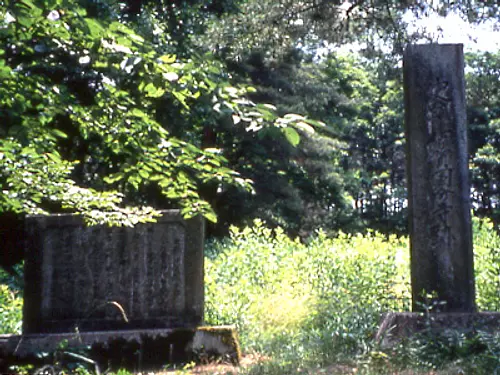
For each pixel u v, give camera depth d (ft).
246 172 97.96
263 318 34.99
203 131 92.27
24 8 14.14
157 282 30.60
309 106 108.47
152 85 16.97
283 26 57.41
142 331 29.50
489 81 78.02
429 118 29.94
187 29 65.62
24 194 23.86
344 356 26.50
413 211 29.94
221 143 97.71
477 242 44.39
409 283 34.96
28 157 21.89
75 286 30.55
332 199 116.37
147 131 19.84
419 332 27.32
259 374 24.03
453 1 52.13
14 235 51.11
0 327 36.78
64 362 27.02
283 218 104.42
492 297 34.78
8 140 20.77
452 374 22.85
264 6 56.95
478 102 79.41
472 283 29.43
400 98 161.68
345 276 38.09
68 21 15.76
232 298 36.29
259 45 58.85
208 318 34.76
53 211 41.93
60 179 23.86
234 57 60.34
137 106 20.42
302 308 35.27
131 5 60.34
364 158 178.50
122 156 23.72
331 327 31.50
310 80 106.63
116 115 19.65
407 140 30.50
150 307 30.45
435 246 29.58
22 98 18.66
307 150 101.86
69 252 30.71
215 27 59.00
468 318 28.17
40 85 18.85
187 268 30.60
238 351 29.19
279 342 31.53
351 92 154.61
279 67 97.96
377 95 176.96
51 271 30.60
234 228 47.16
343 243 48.29
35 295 30.48
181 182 21.58
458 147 29.81
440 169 29.78
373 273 38.04
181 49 60.80
